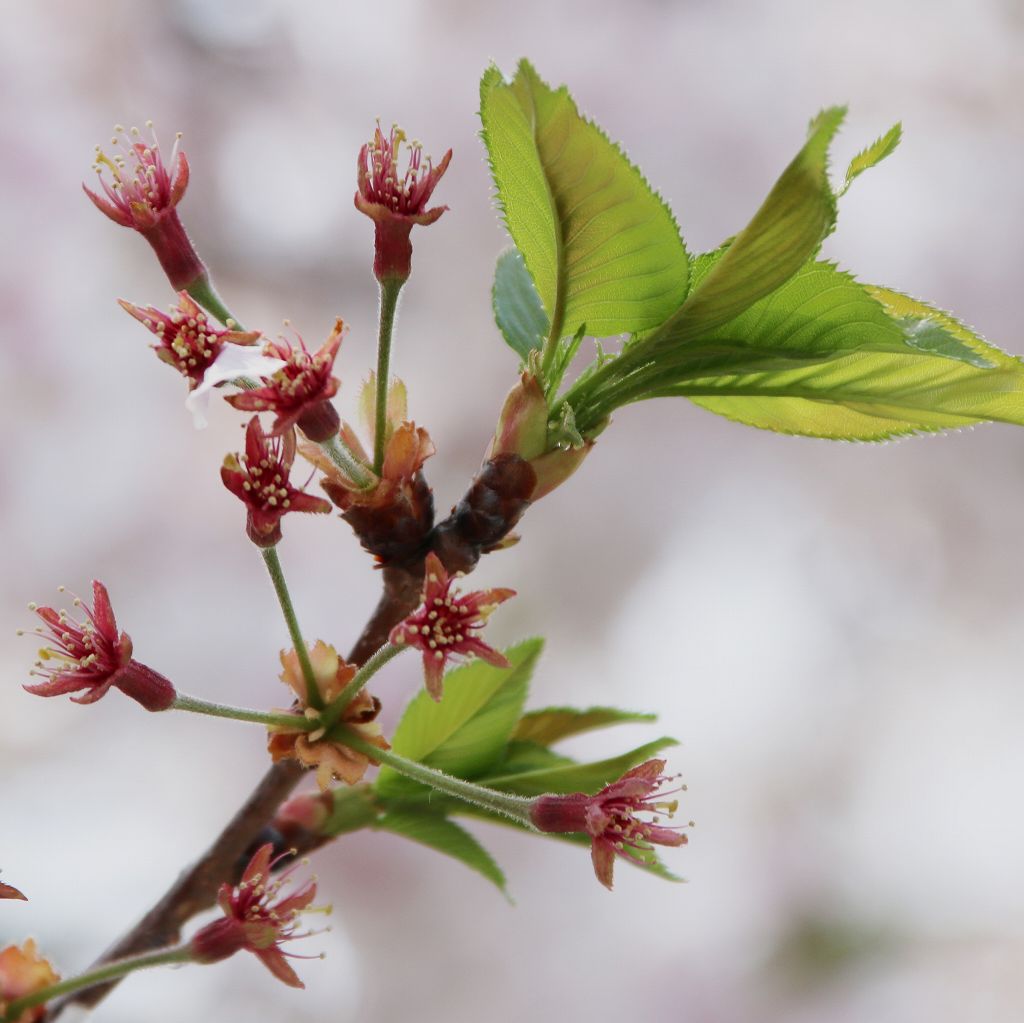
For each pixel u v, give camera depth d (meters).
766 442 1.08
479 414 1.04
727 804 1.04
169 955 0.44
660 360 0.45
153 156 0.45
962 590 1.09
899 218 1.04
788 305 0.44
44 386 0.97
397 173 0.44
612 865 0.43
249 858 0.46
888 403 0.46
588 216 0.44
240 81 1.02
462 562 0.45
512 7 1.04
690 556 1.08
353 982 0.96
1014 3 1.05
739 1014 0.98
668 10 1.04
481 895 0.99
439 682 0.43
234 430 1.00
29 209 0.97
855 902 1.01
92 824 0.92
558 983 0.98
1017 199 1.04
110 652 0.44
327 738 0.44
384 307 0.44
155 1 1.00
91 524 0.97
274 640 0.98
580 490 1.07
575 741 1.04
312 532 0.99
